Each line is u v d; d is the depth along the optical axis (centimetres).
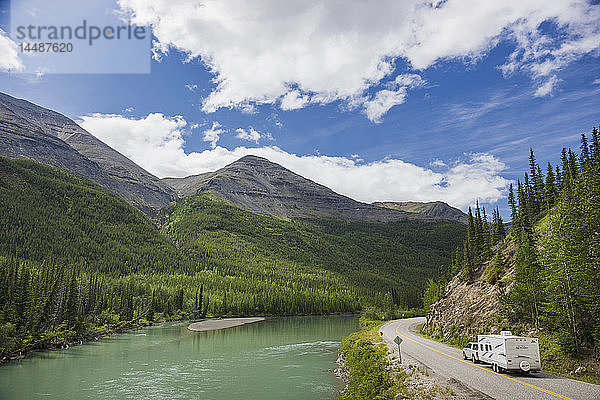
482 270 6806
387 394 2927
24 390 4141
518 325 4438
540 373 3155
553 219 3925
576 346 3238
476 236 7294
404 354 4647
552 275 3569
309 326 12600
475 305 5750
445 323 6494
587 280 3241
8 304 7688
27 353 6775
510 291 4747
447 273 13175
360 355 4975
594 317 3161
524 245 4625
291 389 4100
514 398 2323
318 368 5269
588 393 2375
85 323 9519
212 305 18150
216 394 3959
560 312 3462
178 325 13488
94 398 3841
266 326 12762
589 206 3525
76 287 10638
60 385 4375
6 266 9994
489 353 3422
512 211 7850
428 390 2731
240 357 6344
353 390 3566
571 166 6309
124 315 12769
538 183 7788
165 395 3941
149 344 8244
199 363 5800
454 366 3641
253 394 3928
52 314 8606
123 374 4984
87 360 6106
